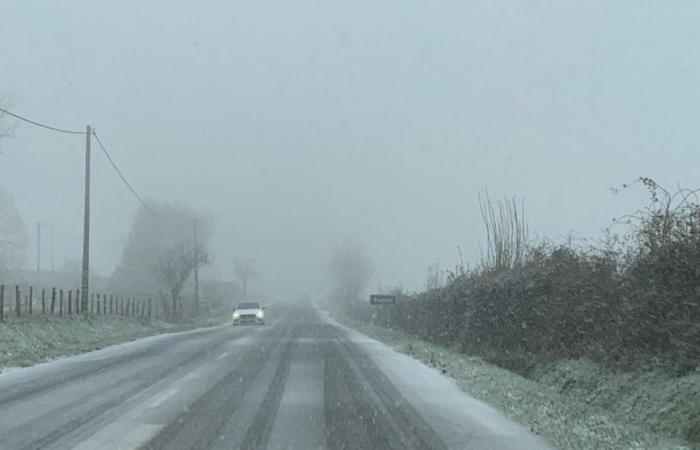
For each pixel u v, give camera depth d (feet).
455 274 93.04
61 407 37.86
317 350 77.30
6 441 29.43
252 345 84.99
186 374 53.47
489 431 32.17
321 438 30.25
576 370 46.24
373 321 174.81
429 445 29.19
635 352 40.83
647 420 33.81
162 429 31.91
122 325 128.36
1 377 51.57
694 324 34.96
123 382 48.52
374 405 39.06
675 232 37.58
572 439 29.86
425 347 83.30
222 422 33.63
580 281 49.52
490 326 69.82
